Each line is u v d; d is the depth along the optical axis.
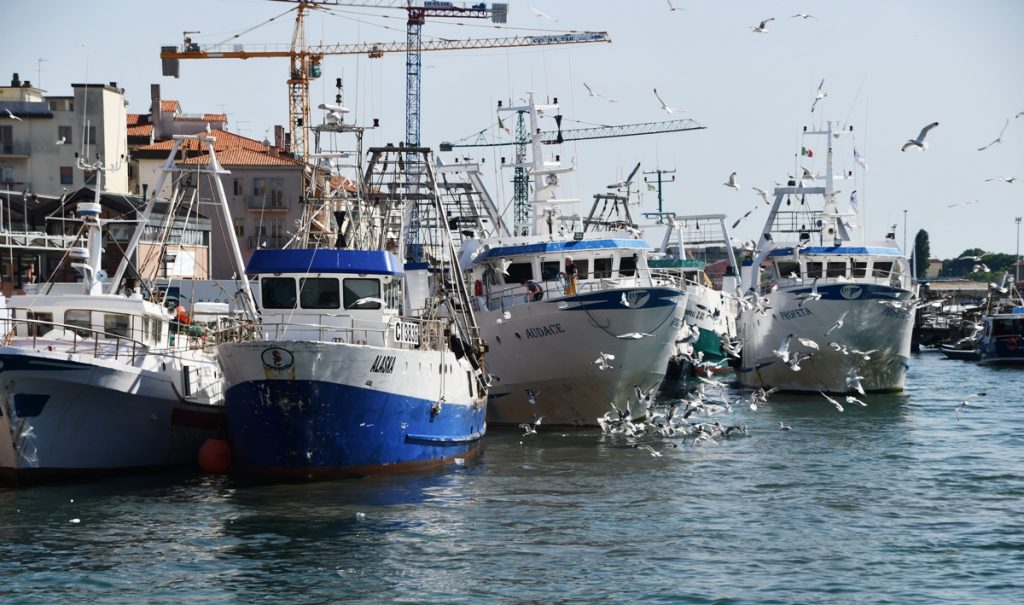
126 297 35.50
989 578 24.66
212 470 34.44
